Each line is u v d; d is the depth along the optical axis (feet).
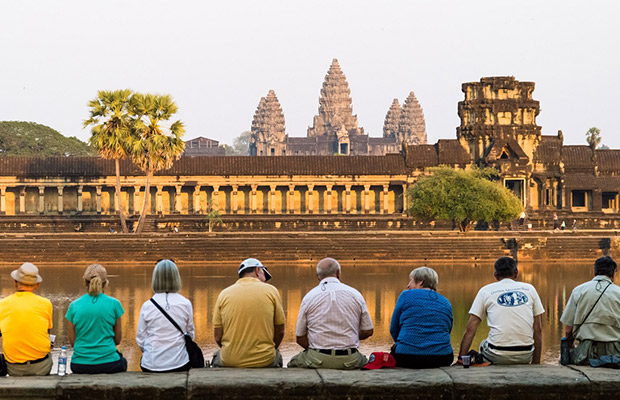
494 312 61.46
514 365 59.11
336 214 388.37
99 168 385.91
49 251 273.54
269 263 275.59
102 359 59.06
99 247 276.21
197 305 164.76
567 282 211.82
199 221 353.72
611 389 54.39
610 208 412.57
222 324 60.29
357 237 291.58
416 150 401.08
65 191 389.60
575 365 59.52
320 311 60.18
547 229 353.72
